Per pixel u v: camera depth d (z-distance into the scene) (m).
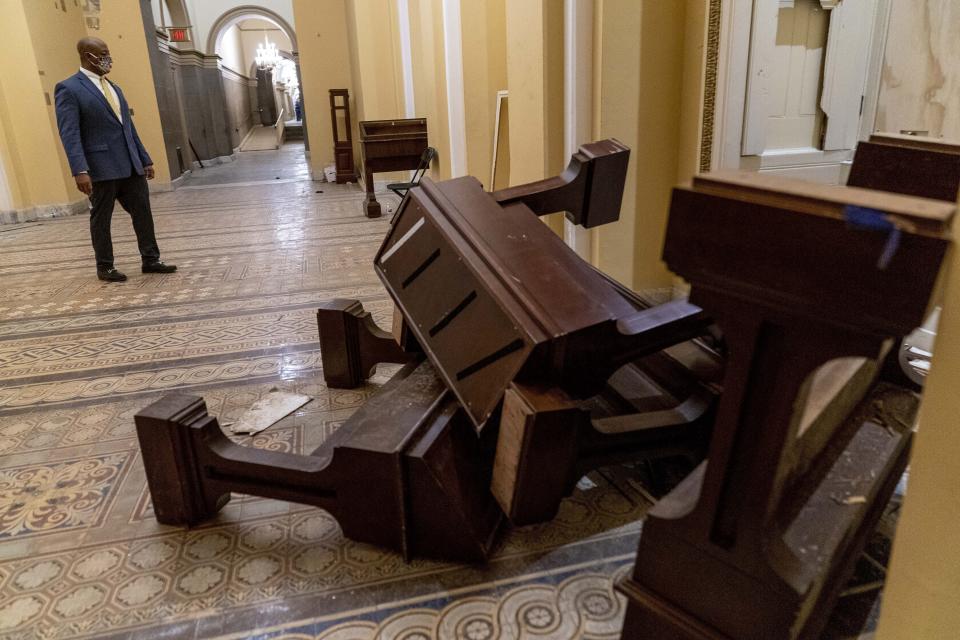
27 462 2.47
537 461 1.67
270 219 8.22
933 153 1.73
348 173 11.96
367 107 10.55
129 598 1.72
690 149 3.49
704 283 0.99
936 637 0.93
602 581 1.70
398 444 1.73
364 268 5.41
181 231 7.59
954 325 0.83
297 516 2.05
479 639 1.53
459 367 1.95
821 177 3.67
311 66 12.66
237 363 3.41
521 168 4.08
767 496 1.04
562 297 1.83
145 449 1.95
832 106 3.56
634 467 2.24
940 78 3.28
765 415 1.00
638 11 3.30
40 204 9.21
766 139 3.54
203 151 16.94
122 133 5.11
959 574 0.88
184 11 16.16
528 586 1.69
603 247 3.66
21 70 8.70
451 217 2.16
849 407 1.61
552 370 1.74
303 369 3.29
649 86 3.44
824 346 0.91
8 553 1.92
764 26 3.21
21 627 1.64
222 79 20.47
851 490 1.35
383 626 1.58
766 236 0.90
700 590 1.18
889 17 3.49
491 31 5.62
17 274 5.68
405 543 1.78
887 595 1.00
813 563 1.14
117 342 3.82
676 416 1.91
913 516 0.93
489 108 5.82
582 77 3.44
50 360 3.56
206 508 2.03
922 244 0.76
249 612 1.65
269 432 2.61
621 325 1.82
